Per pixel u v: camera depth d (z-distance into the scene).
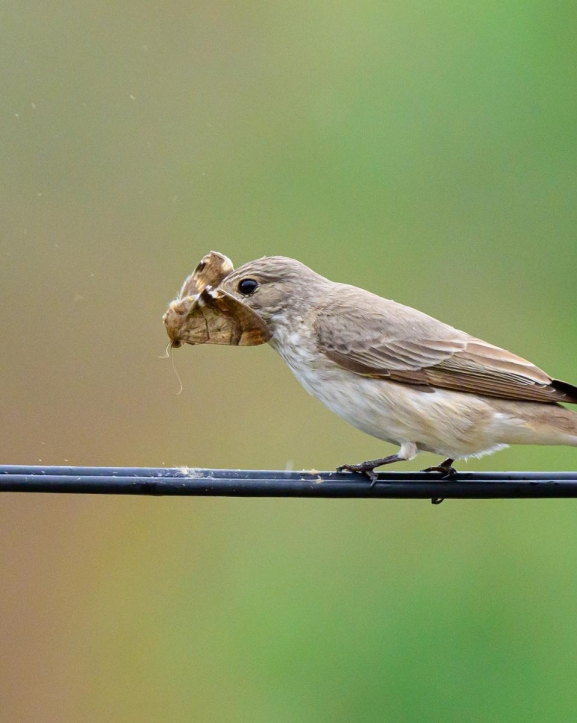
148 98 15.48
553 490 8.82
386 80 16.02
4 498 14.88
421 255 15.84
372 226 15.93
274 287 10.52
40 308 14.71
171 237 15.38
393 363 9.95
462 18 15.82
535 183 15.68
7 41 15.01
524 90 15.67
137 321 15.02
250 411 15.16
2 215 14.77
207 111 15.78
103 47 15.36
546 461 14.62
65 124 15.11
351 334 10.08
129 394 14.82
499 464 14.84
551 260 15.65
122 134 15.30
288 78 16.12
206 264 10.68
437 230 15.82
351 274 15.93
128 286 15.06
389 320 10.10
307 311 10.42
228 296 9.95
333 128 16.05
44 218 14.91
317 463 15.05
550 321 15.58
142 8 15.51
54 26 15.16
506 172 15.72
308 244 15.88
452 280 15.78
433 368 9.91
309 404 15.23
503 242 15.73
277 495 8.59
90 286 14.88
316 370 10.27
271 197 15.91
